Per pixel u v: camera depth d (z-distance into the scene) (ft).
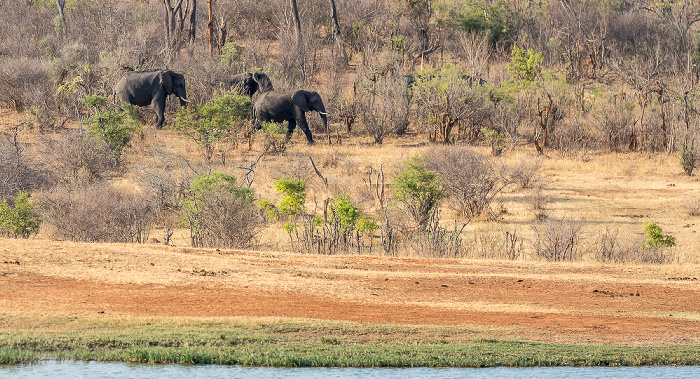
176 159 97.71
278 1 175.52
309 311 37.09
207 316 34.76
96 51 139.33
